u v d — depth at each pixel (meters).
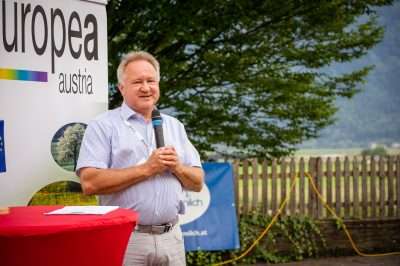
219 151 12.38
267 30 11.76
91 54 5.82
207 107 11.80
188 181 5.08
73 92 5.68
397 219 12.94
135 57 5.09
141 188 4.93
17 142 5.35
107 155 4.99
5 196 5.28
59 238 3.97
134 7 10.98
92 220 4.09
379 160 13.12
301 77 12.16
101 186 4.85
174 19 10.98
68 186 5.66
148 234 4.96
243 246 11.78
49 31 5.54
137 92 5.02
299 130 12.39
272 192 12.38
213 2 10.93
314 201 12.65
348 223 12.63
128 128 5.05
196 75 11.83
